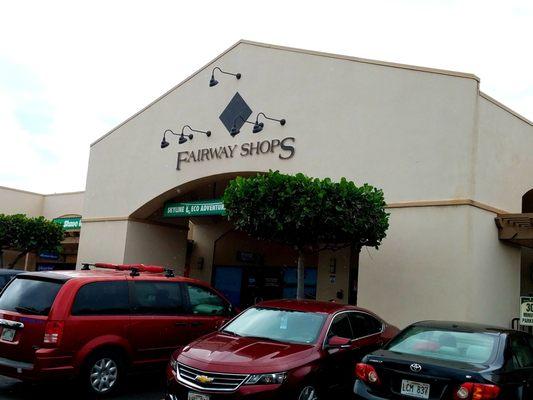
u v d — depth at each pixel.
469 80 11.17
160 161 16.83
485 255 11.04
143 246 17.78
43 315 7.47
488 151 11.42
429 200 11.27
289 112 13.85
